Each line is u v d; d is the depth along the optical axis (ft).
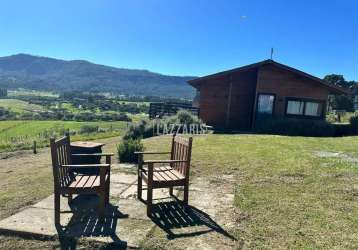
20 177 25.75
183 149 18.76
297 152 33.09
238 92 65.46
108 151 36.19
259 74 63.05
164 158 30.83
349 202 18.56
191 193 20.43
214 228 15.31
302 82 63.67
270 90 63.36
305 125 56.18
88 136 71.05
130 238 14.15
